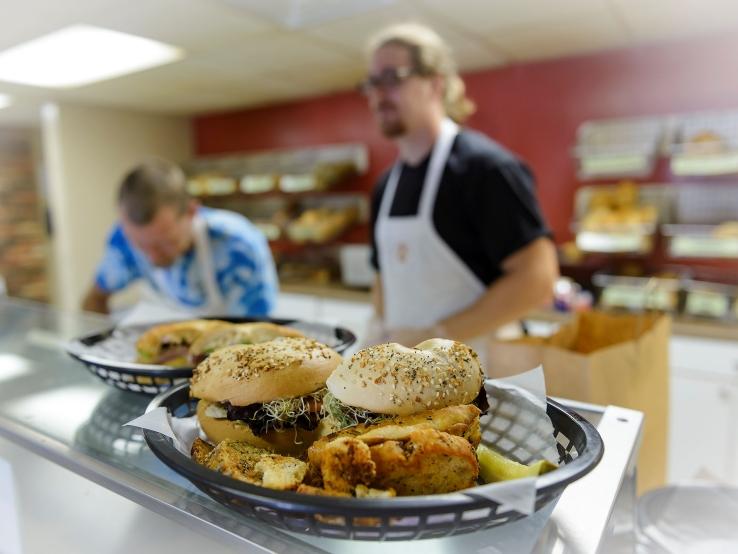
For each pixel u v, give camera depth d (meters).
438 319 1.63
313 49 2.46
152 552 0.51
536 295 1.44
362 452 0.43
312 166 3.83
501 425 0.62
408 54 1.54
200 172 4.37
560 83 2.90
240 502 0.44
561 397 0.83
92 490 0.61
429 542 0.47
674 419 2.31
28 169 4.65
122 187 1.55
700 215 2.68
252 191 3.91
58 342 1.18
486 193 1.49
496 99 3.10
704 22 2.25
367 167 3.64
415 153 1.67
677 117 2.58
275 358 0.59
